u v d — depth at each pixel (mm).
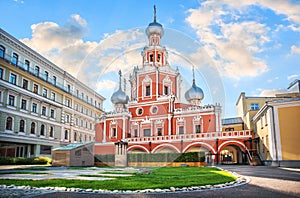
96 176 10414
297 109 22578
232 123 40062
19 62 29844
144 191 6391
